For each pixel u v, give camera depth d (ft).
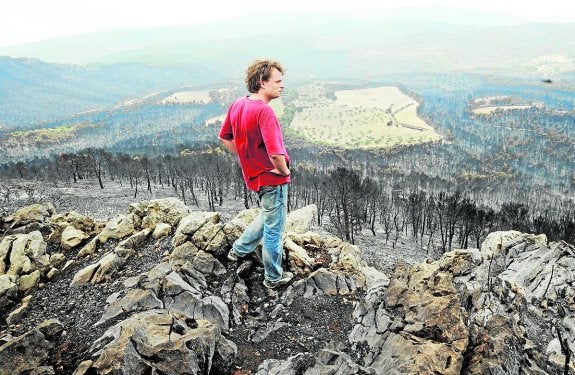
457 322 8.00
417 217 105.91
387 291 9.36
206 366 7.57
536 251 15.29
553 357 8.86
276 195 9.37
